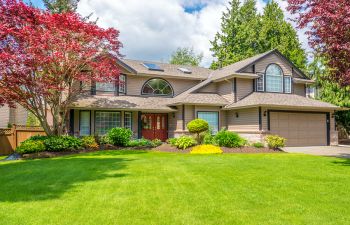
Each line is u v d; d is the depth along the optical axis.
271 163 11.31
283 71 22.80
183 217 5.17
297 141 20.28
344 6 9.70
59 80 15.84
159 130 22.81
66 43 15.35
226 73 22.30
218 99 21.86
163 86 23.92
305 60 37.47
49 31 14.81
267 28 39.62
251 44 41.44
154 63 26.08
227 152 16.05
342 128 26.73
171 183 7.78
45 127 16.77
